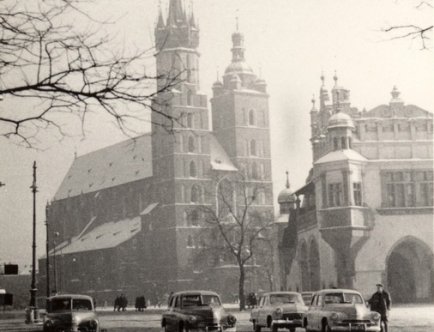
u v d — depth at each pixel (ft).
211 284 490.08
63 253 595.88
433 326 124.67
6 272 103.30
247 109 582.76
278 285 298.97
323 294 99.81
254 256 373.61
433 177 227.40
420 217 225.15
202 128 548.72
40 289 604.90
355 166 223.10
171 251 522.06
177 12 545.03
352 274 220.64
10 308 419.74
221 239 339.98
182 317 99.60
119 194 605.73
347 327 94.38
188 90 543.39
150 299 483.10
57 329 96.99
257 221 362.94
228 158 575.38
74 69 27.71
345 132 225.76
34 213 171.83
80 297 102.22
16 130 28.58
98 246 566.36
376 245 223.10
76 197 651.25
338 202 222.48
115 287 539.29
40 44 27.66
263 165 577.84
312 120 318.86
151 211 541.34
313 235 244.63
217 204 531.50
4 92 27.63
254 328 118.32
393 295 235.61
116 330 145.07
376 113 230.07
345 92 290.56
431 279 227.81
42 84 27.63
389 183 225.76
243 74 598.34
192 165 542.57
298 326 110.11
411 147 228.43
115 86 27.89
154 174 554.46
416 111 230.89
